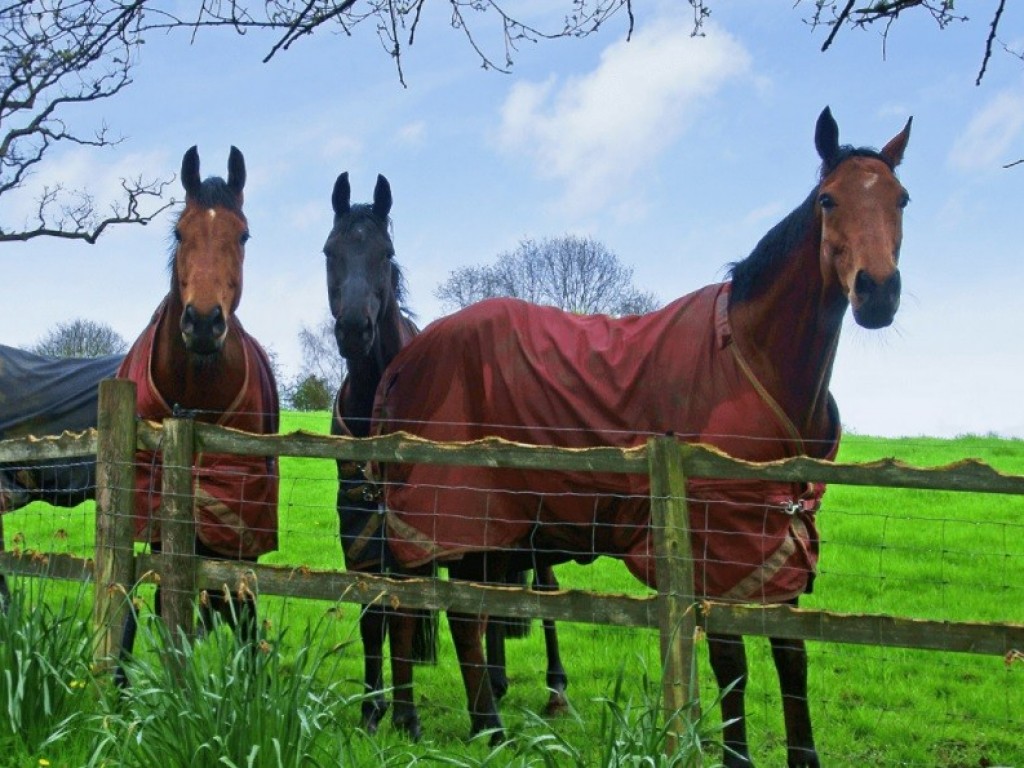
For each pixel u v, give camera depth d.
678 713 3.69
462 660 5.13
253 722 3.66
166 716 3.80
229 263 5.47
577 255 34.03
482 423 5.15
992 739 5.39
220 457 5.45
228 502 5.35
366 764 3.94
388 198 6.26
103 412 4.92
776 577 4.32
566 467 4.14
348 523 5.84
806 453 4.66
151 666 4.25
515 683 6.62
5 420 6.73
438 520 5.02
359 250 5.84
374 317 5.75
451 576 5.60
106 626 4.70
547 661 6.81
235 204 5.67
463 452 4.28
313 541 11.08
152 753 3.69
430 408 5.27
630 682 6.48
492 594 4.25
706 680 6.28
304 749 3.66
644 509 4.70
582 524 4.88
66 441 5.14
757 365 4.63
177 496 4.74
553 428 4.94
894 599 8.47
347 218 5.97
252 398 5.74
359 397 6.05
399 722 5.31
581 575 9.71
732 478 3.94
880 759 5.07
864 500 13.45
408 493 5.12
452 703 6.09
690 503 4.39
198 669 4.08
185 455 4.74
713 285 4.99
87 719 4.06
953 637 3.66
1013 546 10.65
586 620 4.12
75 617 4.57
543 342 5.12
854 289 4.33
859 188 4.46
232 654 4.16
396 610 5.60
